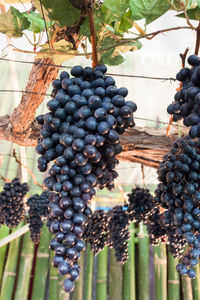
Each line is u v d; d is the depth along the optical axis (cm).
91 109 49
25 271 131
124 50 74
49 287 131
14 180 105
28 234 136
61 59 69
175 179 66
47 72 73
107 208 130
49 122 50
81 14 61
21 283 130
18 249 135
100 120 47
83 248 43
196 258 62
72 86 52
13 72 106
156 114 116
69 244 41
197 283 127
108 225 98
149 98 116
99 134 47
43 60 71
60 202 44
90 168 47
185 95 47
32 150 128
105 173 55
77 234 43
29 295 132
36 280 131
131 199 94
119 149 53
